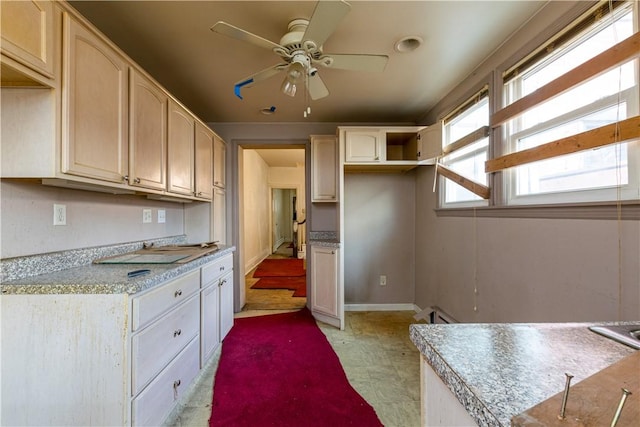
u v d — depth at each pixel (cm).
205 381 208
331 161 348
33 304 128
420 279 356
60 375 128
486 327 88
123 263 182
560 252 157
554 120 168
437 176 307
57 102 127
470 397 56
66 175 132
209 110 328
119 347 129
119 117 165
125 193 210
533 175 185
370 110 330
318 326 315
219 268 255
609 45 141
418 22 180
